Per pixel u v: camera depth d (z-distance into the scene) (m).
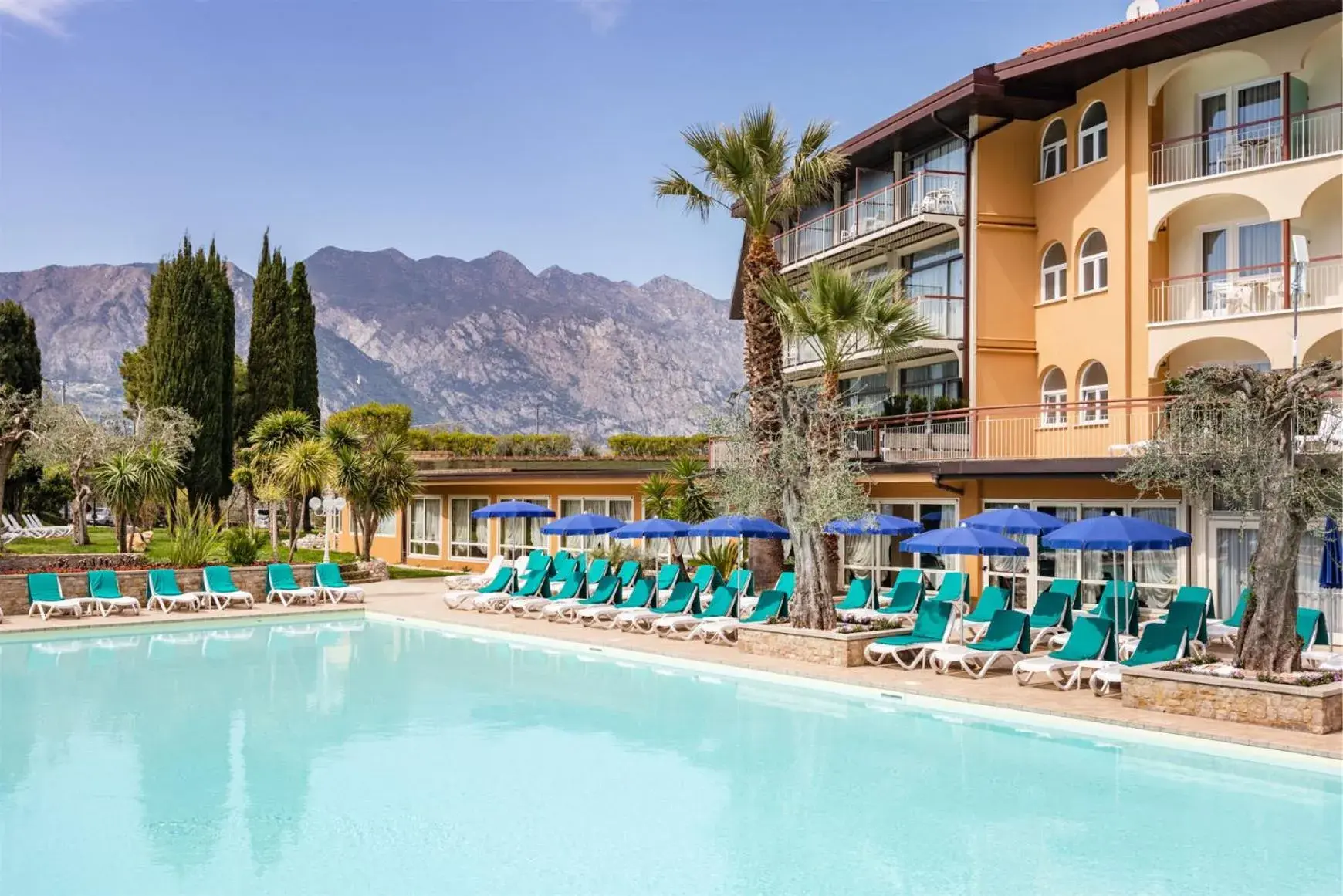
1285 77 22.67
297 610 26.42
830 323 22.73
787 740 13.06
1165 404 21.67
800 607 18.78
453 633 23.69
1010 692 14.92
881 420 27.12
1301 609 17.00
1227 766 11.58
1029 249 27.75
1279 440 13.73
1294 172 22.42
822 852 8.94
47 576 24.47
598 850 9.01
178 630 24.06
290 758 12.24
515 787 10.97
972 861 8.70
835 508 17.91
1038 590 24.12
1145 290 24.48
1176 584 21.66
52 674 18.14
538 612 25.69
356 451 36.50
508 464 50.12
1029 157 27.78
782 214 25.03
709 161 23.41
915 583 21.23
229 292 48.19
